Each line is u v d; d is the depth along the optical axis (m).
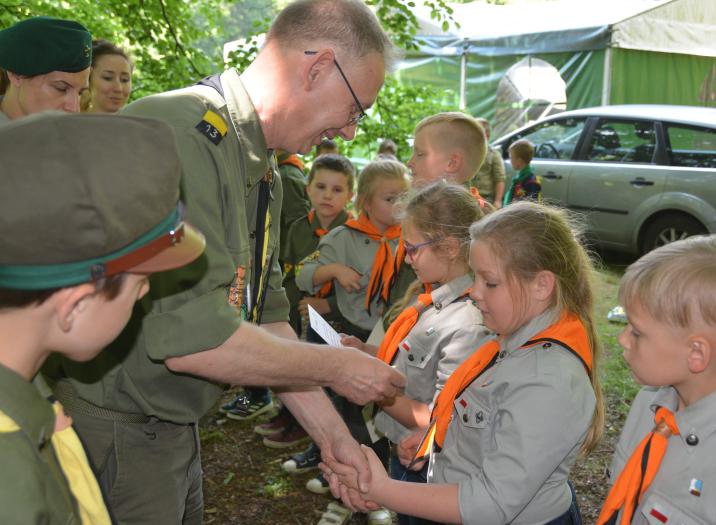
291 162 3.88
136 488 1.48
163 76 5.82
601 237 7.03
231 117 1.48
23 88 2.44
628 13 9.39
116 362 1.41
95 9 5.98
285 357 1.41
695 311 1.18
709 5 9.88
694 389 1.24
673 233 6.58
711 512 1.19
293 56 1.50
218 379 1.36
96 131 0.80
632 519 1.32
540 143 7.69
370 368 1.57
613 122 7.08
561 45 9.51
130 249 0.83
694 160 6.46
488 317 1.55
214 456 3.27
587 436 1.57
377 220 2.88
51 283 0.77
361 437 2.57
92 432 1.44
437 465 1.67
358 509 1.69
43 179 0.75
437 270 2.01
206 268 1.32
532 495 1.38
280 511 2.82
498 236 1.51
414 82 11.12
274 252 1.84
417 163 2.63
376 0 5.92
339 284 2.96
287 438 3.34
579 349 1.48
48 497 0.86
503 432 1.42
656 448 1.28
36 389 0.84
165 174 0.85
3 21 5.13
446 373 1.90
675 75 10.05
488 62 10.52
